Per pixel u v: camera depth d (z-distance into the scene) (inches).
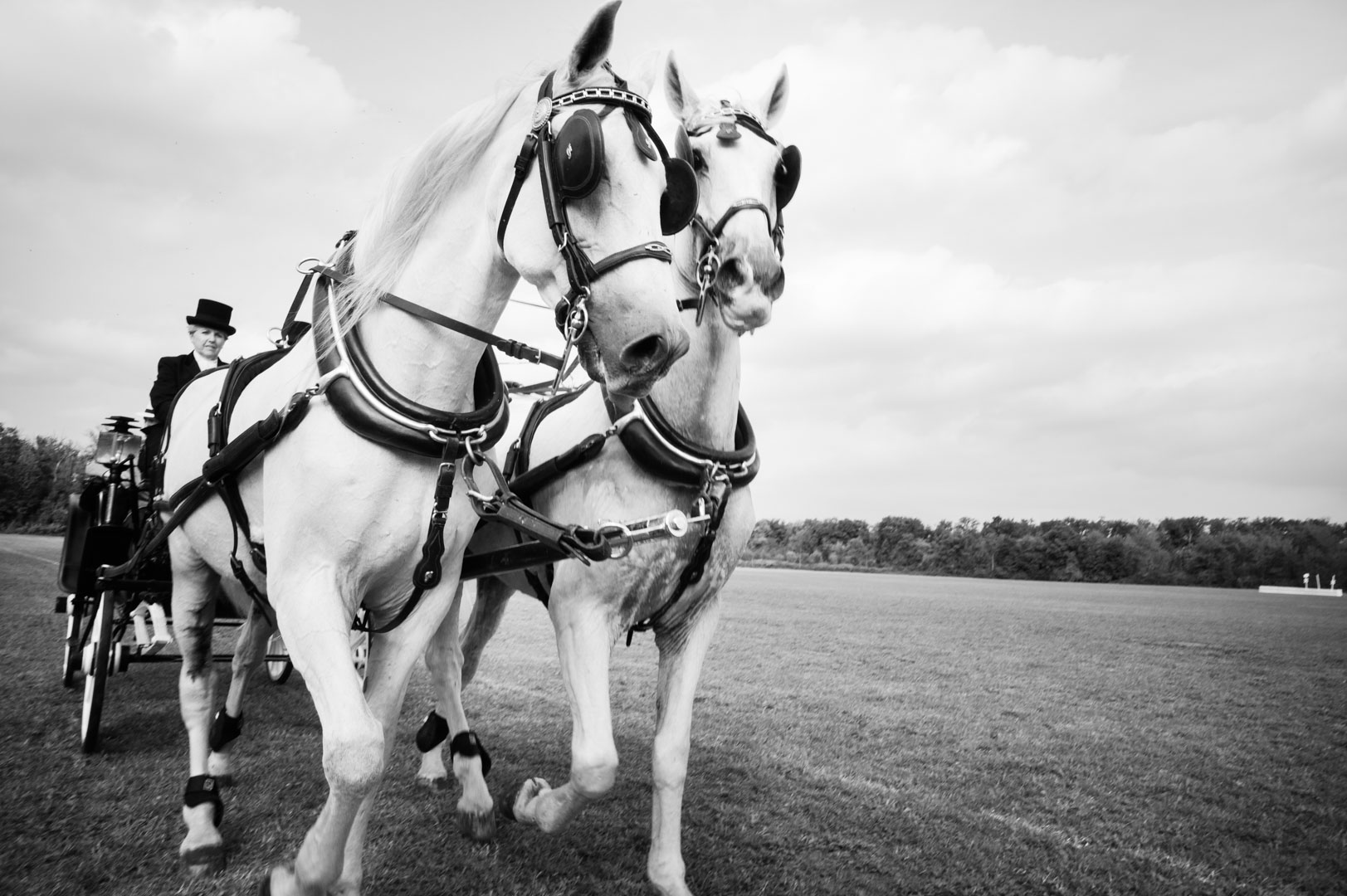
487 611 194.7
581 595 122.4
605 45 94.6
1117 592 1535.4
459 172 103.8
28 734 205.2
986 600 1020.5
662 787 125.0
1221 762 238.8
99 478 205.5
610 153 90.5
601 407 130.4
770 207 135.9
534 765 202.7
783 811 178.2
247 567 124.7
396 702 107.4
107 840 142.5
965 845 163.5
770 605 808.9
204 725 146.2
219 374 153.4
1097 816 187.0
